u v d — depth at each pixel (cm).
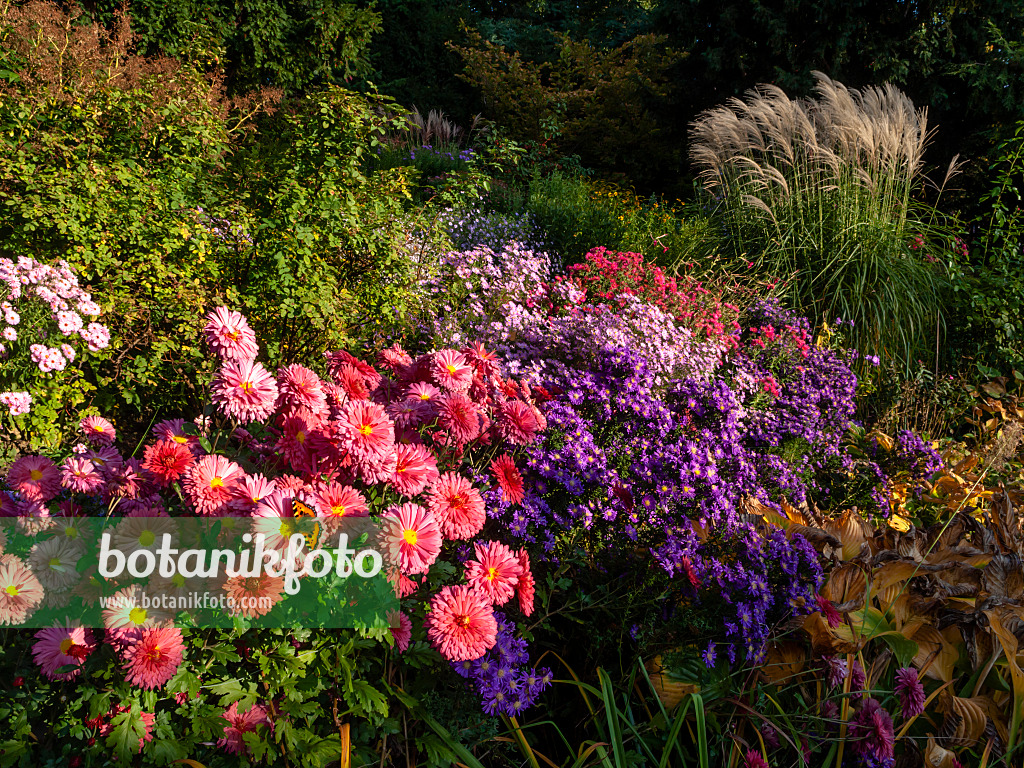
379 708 159
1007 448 395
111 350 324
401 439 206
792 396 416
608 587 227
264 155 392
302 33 1075
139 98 376
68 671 140
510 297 476
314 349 376
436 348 403
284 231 348
